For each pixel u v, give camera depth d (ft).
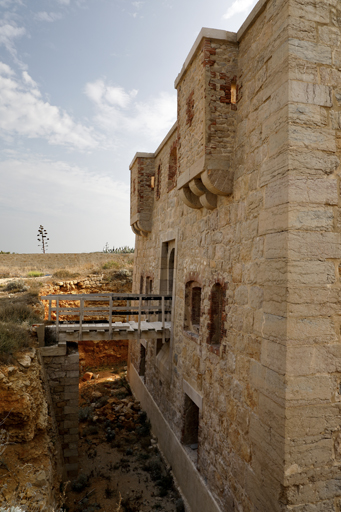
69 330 30.55
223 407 20.18
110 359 60.75
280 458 13.74
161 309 34.12
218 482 20.22
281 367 13.97
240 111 19.62
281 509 13.64
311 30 14.66
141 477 28.50
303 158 14.25
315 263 14.15
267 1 16.53
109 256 87.71
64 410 29.35
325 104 14.66
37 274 67.41
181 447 27.14
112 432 35.14
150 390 38.99
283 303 14.03
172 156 35.91
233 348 19.17
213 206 22.77
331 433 14.19
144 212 43.47
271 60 16.01
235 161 19.95
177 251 32.14
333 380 14.28
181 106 24.97
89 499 25.38
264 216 16.08
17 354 21.90
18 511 12.44
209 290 23.58
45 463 18.20
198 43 20.57
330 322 14.30
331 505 14.10
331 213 14.49
